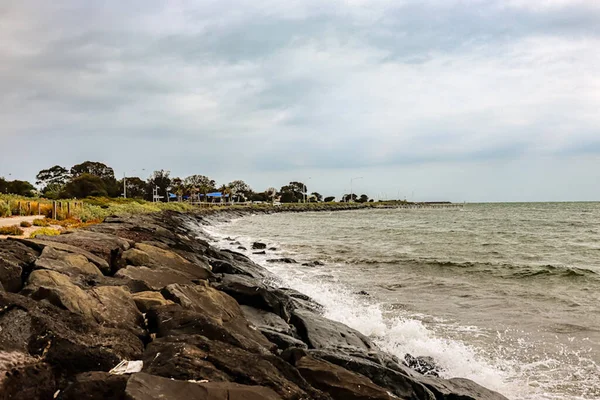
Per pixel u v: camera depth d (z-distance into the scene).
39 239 12.16
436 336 10.93
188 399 4.07
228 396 4.23
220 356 5.12
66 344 4.84
